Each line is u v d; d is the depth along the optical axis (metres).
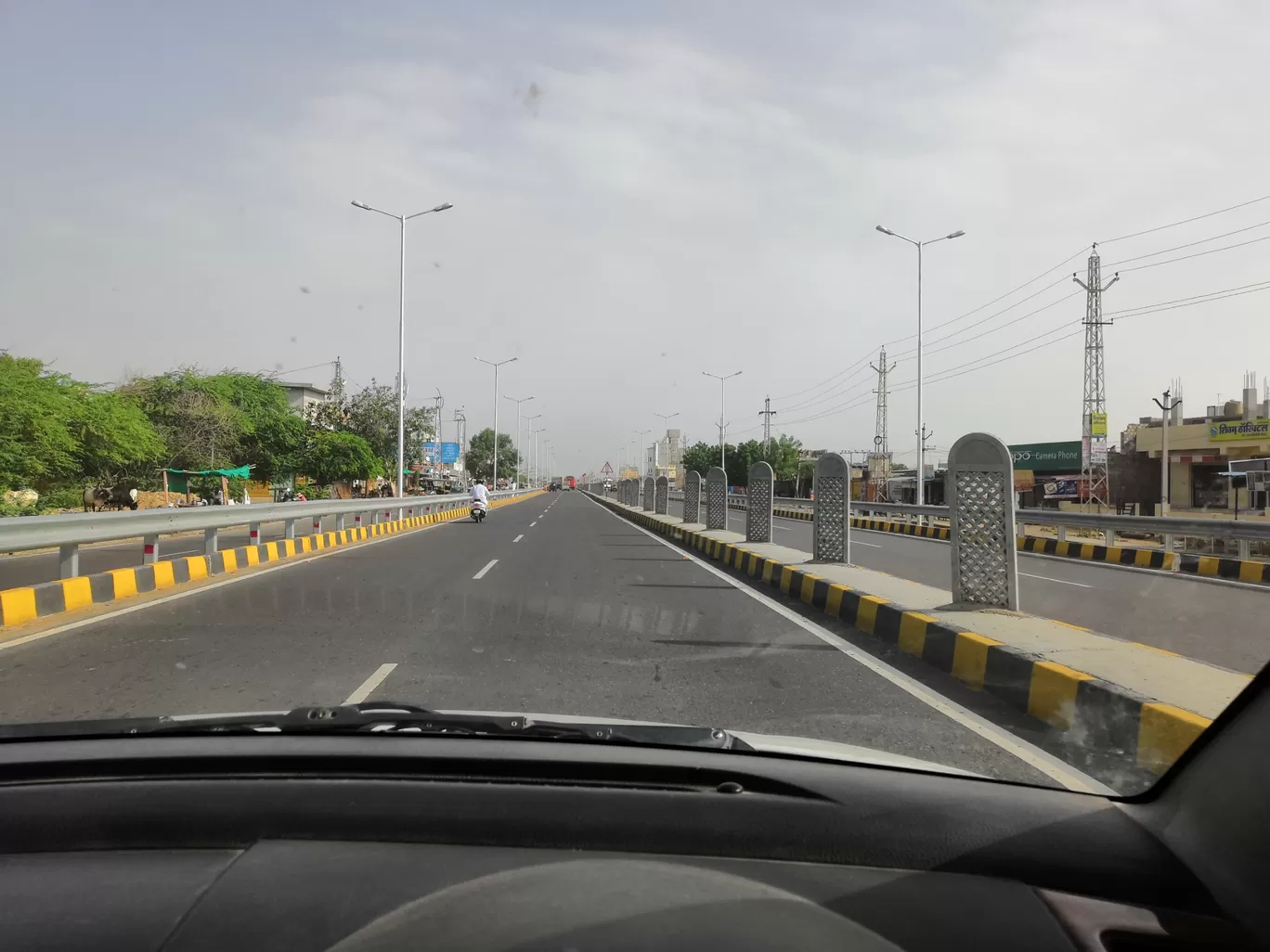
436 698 5.55
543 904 2.01
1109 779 4.00
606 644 7.50
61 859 2.27
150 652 7.02
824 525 13.05
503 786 2.64
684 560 16.09
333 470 42.50
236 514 14.10
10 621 8.34
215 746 2.93
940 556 17.41
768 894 2.10
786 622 9.02
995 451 8.18
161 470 30.91
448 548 17.84
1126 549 16.89
